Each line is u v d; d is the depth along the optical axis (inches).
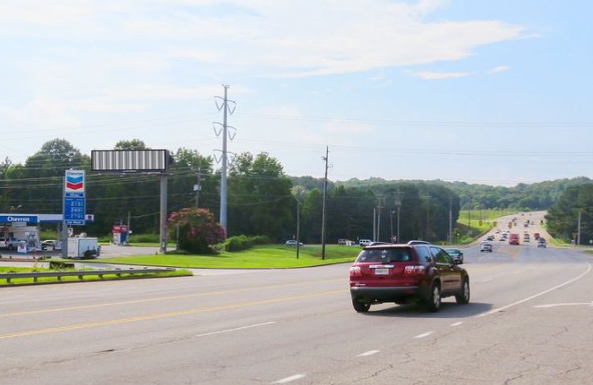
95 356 458.6
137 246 4222.4
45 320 668.7
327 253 4224.9
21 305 837.8
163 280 1515.7
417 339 542.6
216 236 3159.5
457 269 842.2
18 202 5689.0
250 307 815.1
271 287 1210.0
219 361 440.8
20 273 1323.8
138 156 3206.2
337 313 746.8
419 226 6973.4
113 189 5600.4
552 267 2175.2
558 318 692.1
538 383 376.2
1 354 465.4
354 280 754.2
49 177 5748.0
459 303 856.9
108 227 5620.1
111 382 374.0
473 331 591.2
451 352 478.3
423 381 378.9
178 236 3152.1
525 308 799.1
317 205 6781.5
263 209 5846.5
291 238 6712.6
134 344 512.7
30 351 478.6
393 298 736.3
